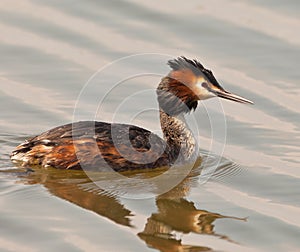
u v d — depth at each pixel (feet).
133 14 82.94
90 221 48.26
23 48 77.25
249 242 46.29
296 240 46.47
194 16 82.48
